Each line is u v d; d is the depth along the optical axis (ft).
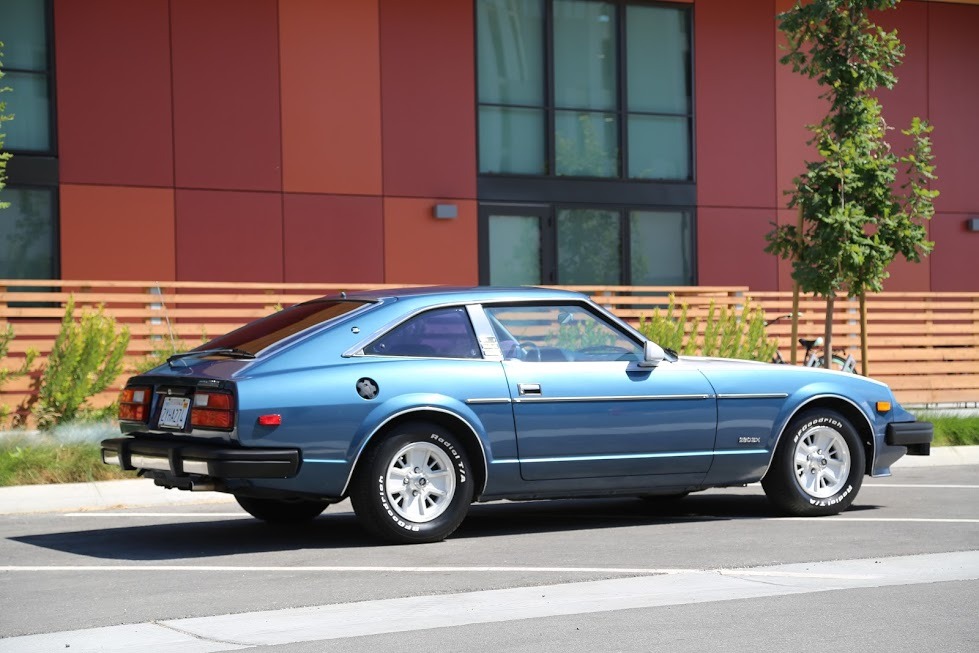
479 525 32.35
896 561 26.09
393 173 64.39
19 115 58.03
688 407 31.37
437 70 65.36
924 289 75.15
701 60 71.00
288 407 27.30
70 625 20.75
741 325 59.77
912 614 21.17
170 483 28.55
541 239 67.46
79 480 37.99
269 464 27.02
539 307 30.78
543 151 68.03
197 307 60.95
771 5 72.43
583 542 29.07
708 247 70.85
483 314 30.12
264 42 62.08
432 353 29.25
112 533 31.37
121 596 23.09
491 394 29.30
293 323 29.66
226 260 61.16
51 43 58.34
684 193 70.44
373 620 20.81
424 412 28.78
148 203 59.82
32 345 50.90
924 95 75.56
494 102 66.95
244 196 61.57
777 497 32.99
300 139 62.64
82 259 58.65
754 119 72.02
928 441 34.71
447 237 65.36
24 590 23.86
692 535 30.01
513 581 24.08
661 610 21.52
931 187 75.56
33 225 58.08
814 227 48.55
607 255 68.90
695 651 18.72
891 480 42.22
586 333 31.09
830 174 46.37
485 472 29.35
